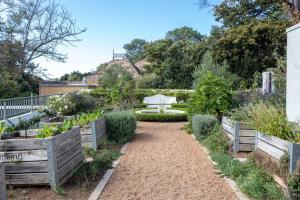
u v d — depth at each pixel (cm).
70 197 406
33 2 1781
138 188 448
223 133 734
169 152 707
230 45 2217
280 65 962
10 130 554
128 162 609
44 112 954
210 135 796
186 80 3319
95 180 479
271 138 461
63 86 2700
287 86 604
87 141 702
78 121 707
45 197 404
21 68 1738
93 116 763
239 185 439
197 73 2131
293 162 390
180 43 3572
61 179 446
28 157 428
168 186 457
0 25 1669
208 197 410
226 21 2423
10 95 1689
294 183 354
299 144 389
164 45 3638
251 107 661
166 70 3353
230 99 908
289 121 526
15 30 1725
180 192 431
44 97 1224
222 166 544
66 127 498
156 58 3625
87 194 418
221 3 2397
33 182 429
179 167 568
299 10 592
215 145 704
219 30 2428
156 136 955
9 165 429
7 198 398
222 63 2212
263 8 2303
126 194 423
